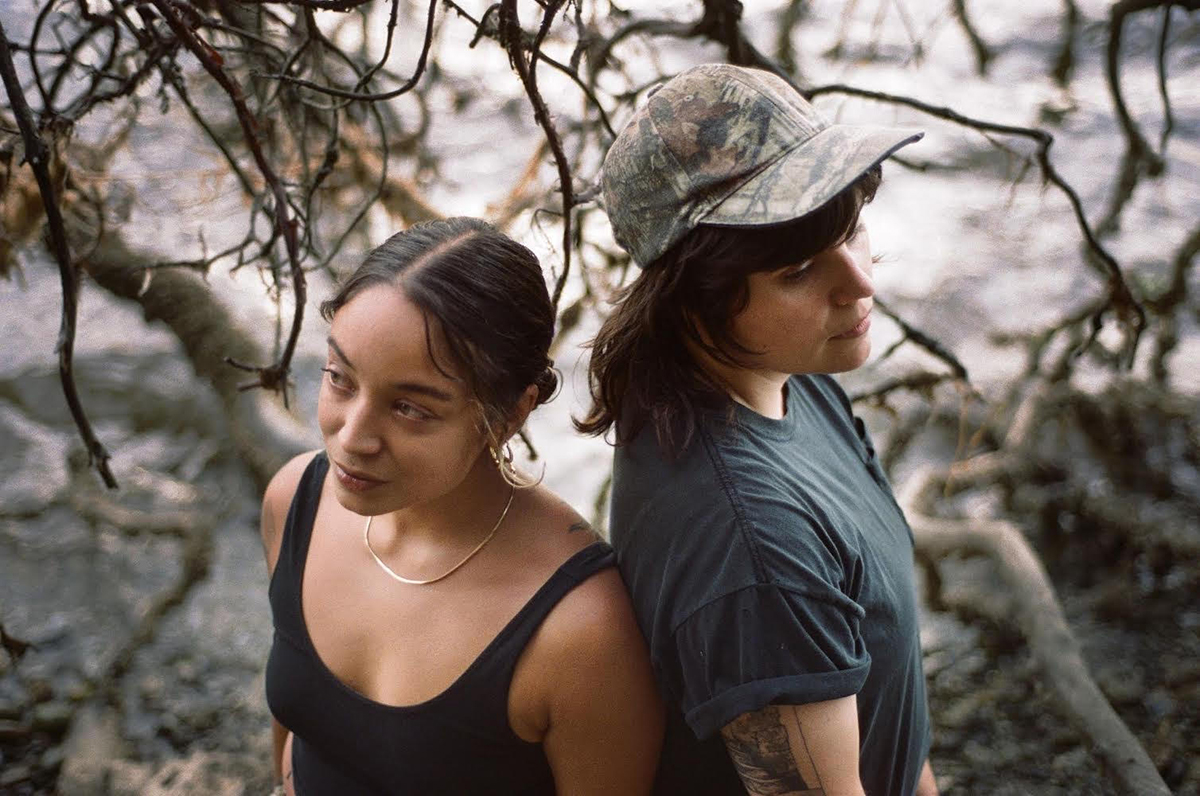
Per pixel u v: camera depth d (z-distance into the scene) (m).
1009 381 4.20
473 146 3.96
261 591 3.85
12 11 3.03
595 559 1.17
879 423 4.37
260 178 2.44
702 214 1.03
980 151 4.48
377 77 2.60
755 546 1.03
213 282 3.24
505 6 1.30
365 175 2.61
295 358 4.29
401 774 1.20
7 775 2.93
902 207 5.03
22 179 2.00
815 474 1.15
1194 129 4.72
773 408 1.19
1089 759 2.94
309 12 1.53
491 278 1.04
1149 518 3.77
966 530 3.37
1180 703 3.17
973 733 3.09
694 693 1.07
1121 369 3.77
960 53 4.74
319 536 1.27
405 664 1.18
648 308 1.10
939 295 4.63
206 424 4.40
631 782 1.20
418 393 1.02
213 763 2.97
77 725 3.07
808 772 1.05
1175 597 3.62
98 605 3.78
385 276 1.03
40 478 4.34
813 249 1.01
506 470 1.15
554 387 1.14
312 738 1.27
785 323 1.05
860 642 1.09
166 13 1.41
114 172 2.78
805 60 4.15
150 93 2.75
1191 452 3.88
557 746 1.18
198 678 3.40
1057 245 4.75
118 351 4.60
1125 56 4.89
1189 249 3.29
